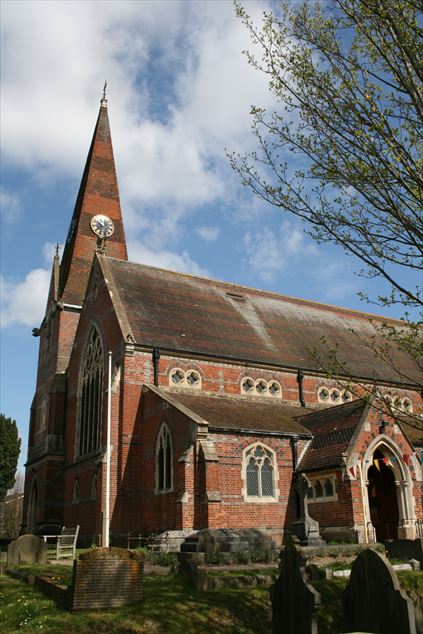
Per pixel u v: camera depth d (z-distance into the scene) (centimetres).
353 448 2642
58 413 4262
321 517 2684
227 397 3459
